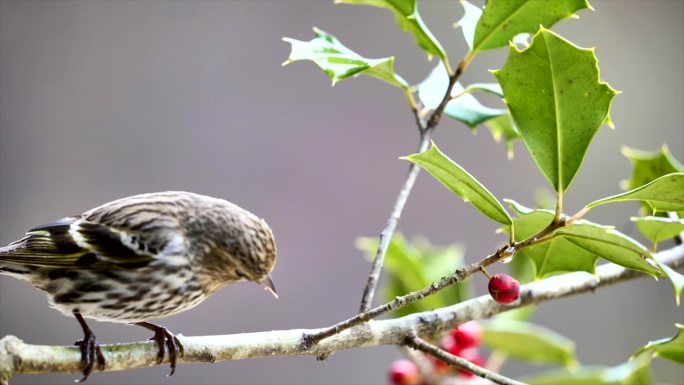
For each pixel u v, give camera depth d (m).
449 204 13.93
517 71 4.33
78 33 13.77
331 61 4.91
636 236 13.12
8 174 13.20
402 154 14.05
